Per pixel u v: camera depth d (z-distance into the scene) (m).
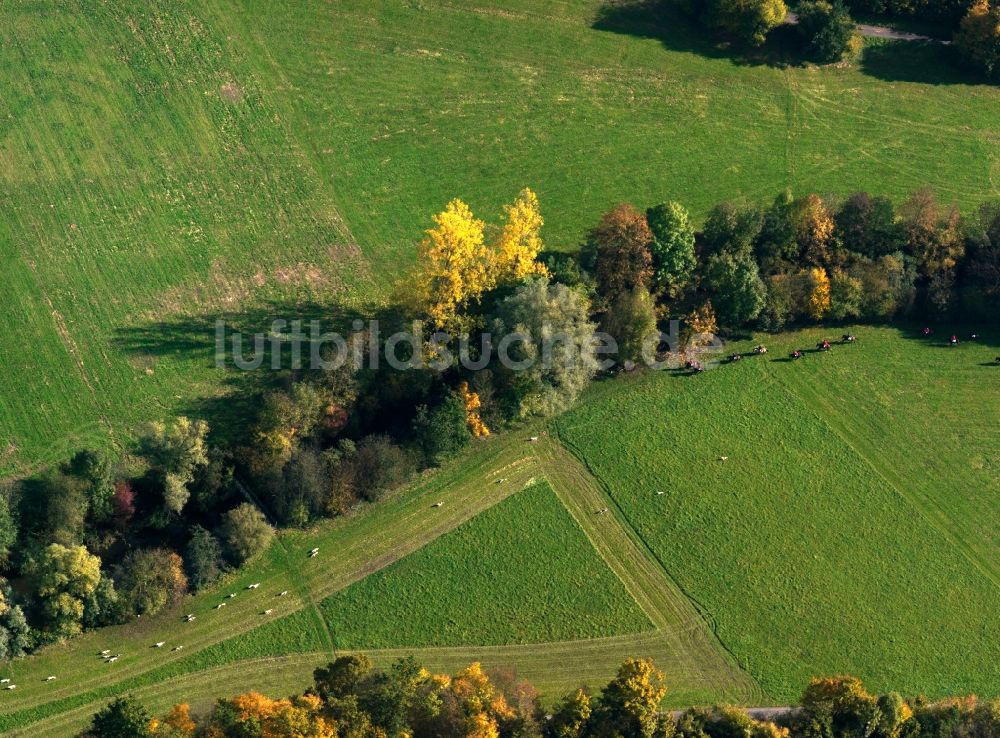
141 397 173.75
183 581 159.25
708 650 162.00
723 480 176.25
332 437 170.38
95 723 140.88
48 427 170.25
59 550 154.25
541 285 174.12
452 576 164.75
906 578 170.00
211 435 169.25
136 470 166.38
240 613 159.75
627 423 180.38
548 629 161.62
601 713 146.75
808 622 164.88
